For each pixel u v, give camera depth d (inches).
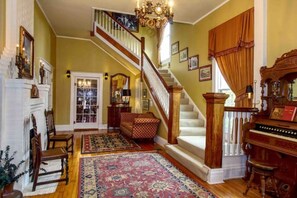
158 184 119.6
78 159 163.9
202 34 218.2
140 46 286.4
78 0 179.8
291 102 108.7
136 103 319.3
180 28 268.1
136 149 197.3
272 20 129.6
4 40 116.2
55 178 125.6
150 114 243.9
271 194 108.8
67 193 108.0
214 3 185.0
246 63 155.9
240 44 159.3
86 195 105.0
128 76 331.6
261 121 117.0
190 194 108.3
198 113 221.9
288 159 105.9
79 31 279.7
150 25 126.8
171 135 185.0
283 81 115.3
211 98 125.7
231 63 171.2
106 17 279.6
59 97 304.5
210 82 203.5
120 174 133.3
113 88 325.7
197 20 226.1
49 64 245.3
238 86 163.5
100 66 321.7
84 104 317.1
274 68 117.4
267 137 106.9
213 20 199.5
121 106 311.6
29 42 150.0
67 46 307.4
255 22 138.3
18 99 111.4
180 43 267.9
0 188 85.0
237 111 130.3
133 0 174.7
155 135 228.8
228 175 129.6
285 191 106.8
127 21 340.2
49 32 249.3
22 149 111.6
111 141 228.5
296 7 116.0
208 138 127.9
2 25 113.7
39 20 197.0
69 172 136.3
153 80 243.6
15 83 110.3
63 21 239.8
